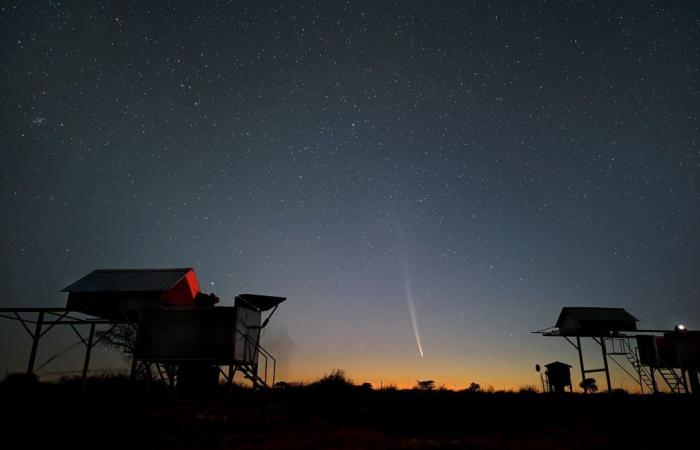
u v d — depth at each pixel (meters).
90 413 17.70
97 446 14.23
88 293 25.14
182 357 24.33
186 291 28.05
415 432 16.69
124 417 17.31
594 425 17.64
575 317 36.16
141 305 25.03
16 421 16.20
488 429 17.17
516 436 16.16
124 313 25.50
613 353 35.81
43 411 17.61
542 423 18.05
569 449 14.29
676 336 35.72
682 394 24.89
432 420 18.41
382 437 15.80
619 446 14.61
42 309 24.31
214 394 23.84
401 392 24.56
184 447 14.20
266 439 15.09
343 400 21.77
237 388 27.80
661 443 14.92
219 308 25.19
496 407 20.81
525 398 22.98
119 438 14.98
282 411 19.25
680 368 34.88
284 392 24.19
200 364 25.61
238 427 16.52
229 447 14.20
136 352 24.44
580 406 21.03
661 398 22.95
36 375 23.67
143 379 26.80
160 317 24.95
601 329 35.69
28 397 20.05
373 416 18.92
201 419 17.42
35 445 14.13
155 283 25.73
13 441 14.34
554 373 38.03
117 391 23.64
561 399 22.70
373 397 22.67
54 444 14.29
